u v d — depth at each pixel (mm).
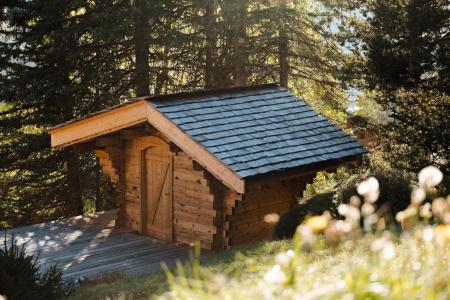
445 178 17562
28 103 22578
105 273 12297
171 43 21672
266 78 24250
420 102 18266
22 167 22516
